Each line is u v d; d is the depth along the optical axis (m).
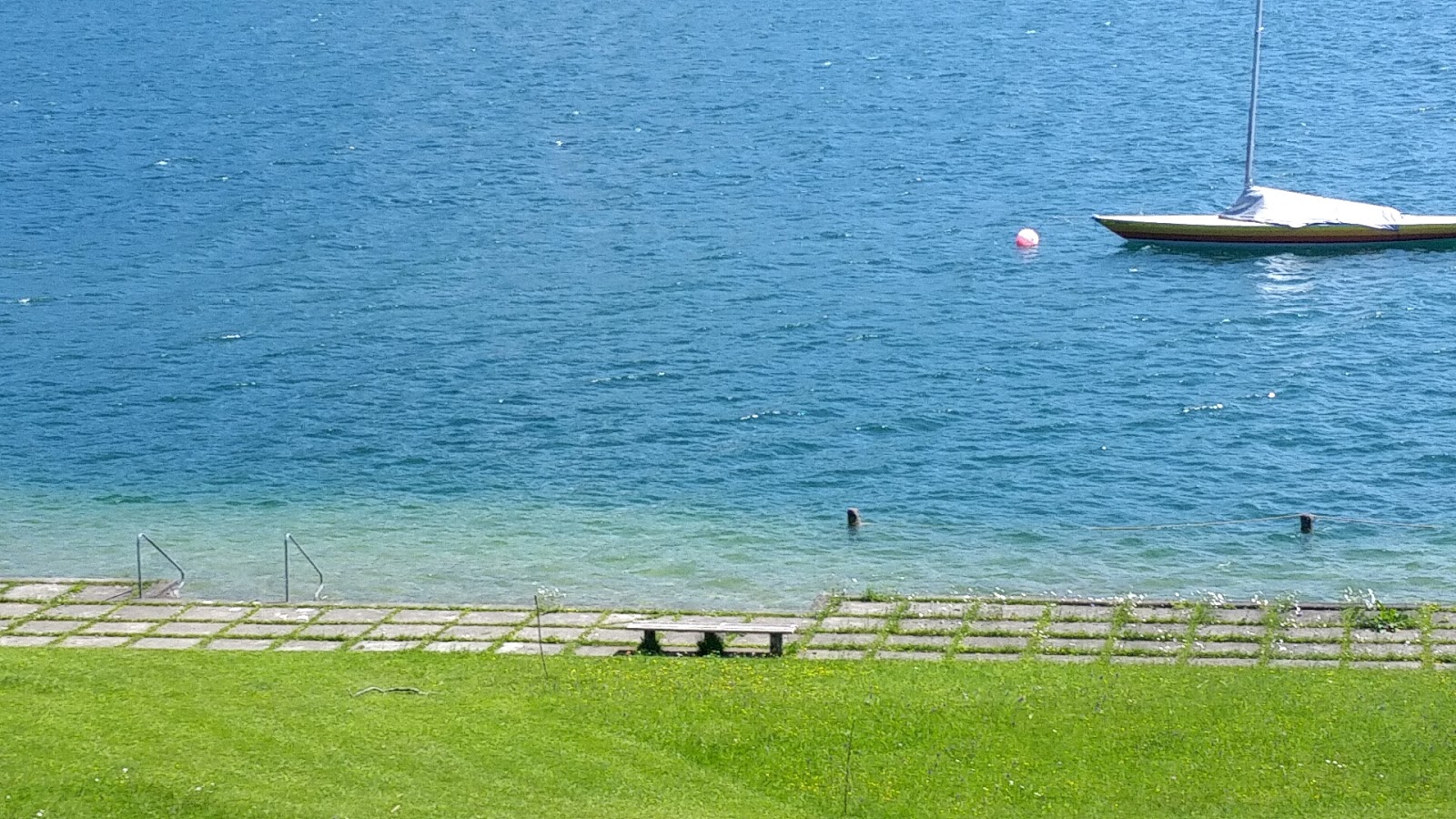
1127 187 94.31
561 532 45.81
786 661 32.00
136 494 49.50
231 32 174.50
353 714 27.70
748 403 58.41
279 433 55.56
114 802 23.94
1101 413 56.94
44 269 79.31
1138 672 30.78
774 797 25.25
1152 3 176.75
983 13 175.38
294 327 68.94
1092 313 69.38
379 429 56.00
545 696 28.94
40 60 156.50
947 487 50.00
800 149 108.00
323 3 196.12
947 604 36.31
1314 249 78.19
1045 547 44.78
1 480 50.84
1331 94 123.31
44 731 26.36
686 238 84.06
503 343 66.12
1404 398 57.97
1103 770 25.95
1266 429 55.16
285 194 96.81
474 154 108.44
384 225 88.31
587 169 103.00
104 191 98.38
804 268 77.81
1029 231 81.38
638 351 64.75
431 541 45.00
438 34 170.75
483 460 52.72
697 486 50.16
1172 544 45.00
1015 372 61.62
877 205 91.25
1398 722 27.44
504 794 24.73
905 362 62.97
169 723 26.95
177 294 74.56
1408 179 95.50
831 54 152.12
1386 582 41.88
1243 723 27.53
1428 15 161.00
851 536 45.62
